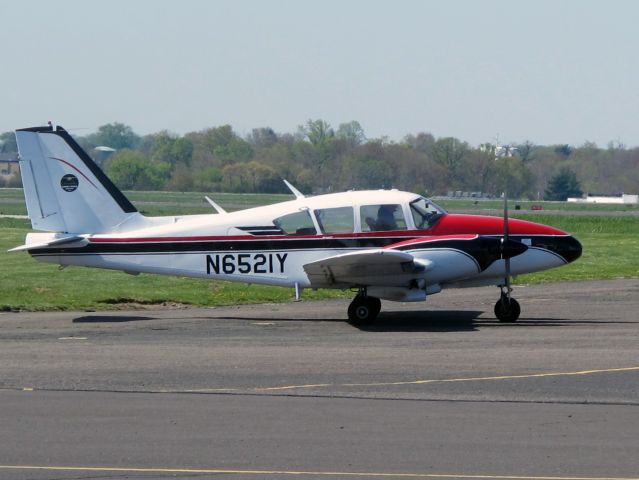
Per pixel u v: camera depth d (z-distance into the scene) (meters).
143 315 65.06
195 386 39.34
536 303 70.44
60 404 36.22
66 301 71.69
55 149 62.88
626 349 47.59
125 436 31.69
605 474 27.33
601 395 36.94
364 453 29.56
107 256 62.50
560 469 27.78
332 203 60.94
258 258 61.16
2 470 28.11
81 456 29.45
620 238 136.25
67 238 62.19
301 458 29.12
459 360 44.84
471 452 29.55
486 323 59.41
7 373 42.31
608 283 85.06
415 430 32.16
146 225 62.88
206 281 83.81
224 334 55.06
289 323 60.47
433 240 58.34
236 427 32.72
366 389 38.50
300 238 60.66
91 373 42.25
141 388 39.03
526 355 46.03
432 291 59.62
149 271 62.38
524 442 30.56
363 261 56.38
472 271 58.31
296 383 39.81
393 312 66.00
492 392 37.72
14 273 88.81
